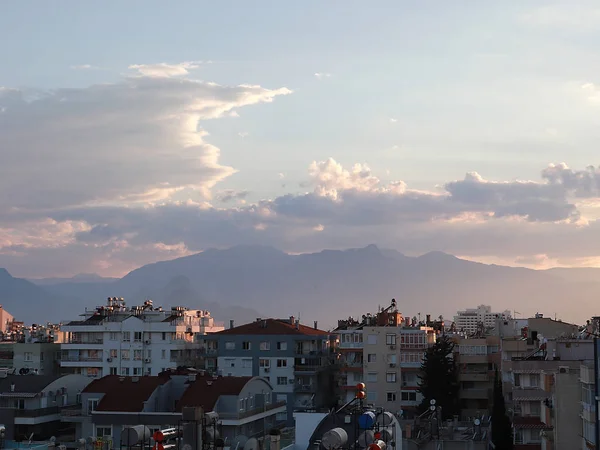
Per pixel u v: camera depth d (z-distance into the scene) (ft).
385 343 612.29
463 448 414.21
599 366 304.30
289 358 641.40
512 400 479.82
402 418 514.68
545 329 570.46
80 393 478.18
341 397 630.74
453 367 583.99
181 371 510.17
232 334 653.30
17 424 474.49
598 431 303.68
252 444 304.09
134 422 447.83
